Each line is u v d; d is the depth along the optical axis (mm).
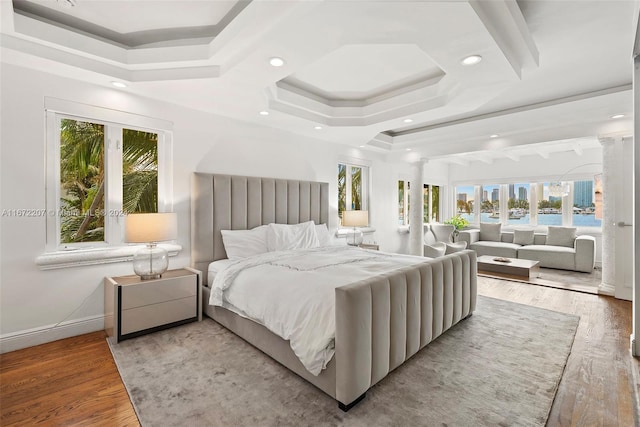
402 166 6469
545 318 3133
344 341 1703
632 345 2340
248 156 3840
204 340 2588
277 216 4055
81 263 2684
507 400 1799
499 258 5621
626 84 3102
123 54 2475
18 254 2414
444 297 2666
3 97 2336
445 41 1944
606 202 3938
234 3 2004
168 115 3184
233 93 2910
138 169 3072
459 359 2293
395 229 6230
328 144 4875
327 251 3527
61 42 2217
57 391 1890
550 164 6629
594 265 5723
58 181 2639
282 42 1987
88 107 2699
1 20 1934
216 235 3424
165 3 2002
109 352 2383
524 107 3729
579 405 1755
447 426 1590
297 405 1761
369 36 1913
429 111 3354
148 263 2756
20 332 2422
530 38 2215
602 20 2076
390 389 1919
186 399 1806
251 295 2418
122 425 1608
